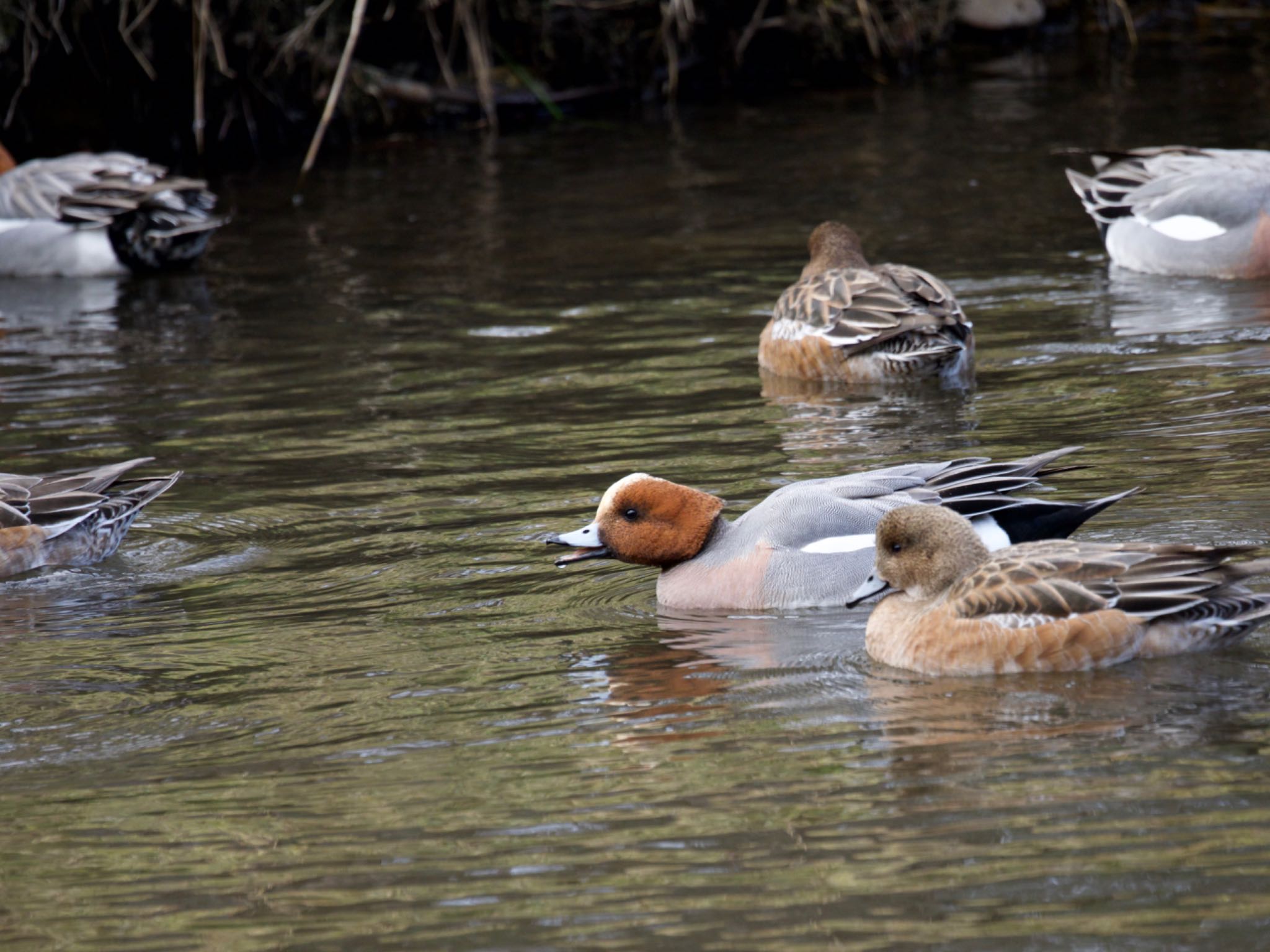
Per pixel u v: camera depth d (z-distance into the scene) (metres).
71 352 18.20
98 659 10.16
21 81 28.62
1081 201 21.89
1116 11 35.97
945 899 6.65
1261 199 18.88
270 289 20.66
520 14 31.28
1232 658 8.97
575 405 15.41
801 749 8.12
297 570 11.66
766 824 7.35
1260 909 6.43
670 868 7.04
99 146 29.31
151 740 8.81
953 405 14.73
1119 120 27.33
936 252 20.52
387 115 30.73
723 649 9.80
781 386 15.82
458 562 11.60
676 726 8.56
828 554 10.55
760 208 23.27
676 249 21.38
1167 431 13.27
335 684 9.48
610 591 11.08
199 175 28.36
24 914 7.02
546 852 7.25
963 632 9.06
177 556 12.16
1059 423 13.83
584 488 13.03
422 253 21.97
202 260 22.56
